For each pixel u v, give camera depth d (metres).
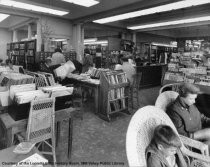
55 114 1.89
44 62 5.70
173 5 5.21
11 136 1.62
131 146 1.20
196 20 7.51
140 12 6.14
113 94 3.86
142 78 7.04
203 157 1.46
